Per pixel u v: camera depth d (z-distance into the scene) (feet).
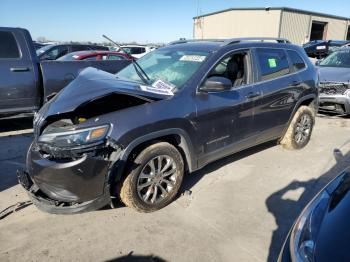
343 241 5.75
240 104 13.32
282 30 102.12
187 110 11.47
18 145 17.84
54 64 20.24
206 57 12.82
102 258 9.22
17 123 22.35
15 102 19.25
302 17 106.52
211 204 12.03
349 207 6.46
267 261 9.18
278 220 11.11
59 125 10.43
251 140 14.56
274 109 15.20
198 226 10.70
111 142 9.82
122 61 23.41
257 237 10.20
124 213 11.35
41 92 20.10
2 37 18.76
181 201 12.19
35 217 11.07
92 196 9.86
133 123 10.18
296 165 15.66
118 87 10.65
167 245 9.78
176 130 11.21
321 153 17.31
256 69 14.32
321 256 5.59
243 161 16.01
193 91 11.88
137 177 10.65
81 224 10.72
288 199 12.50
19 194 12.53
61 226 10.61
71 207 9.86
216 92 12.57
